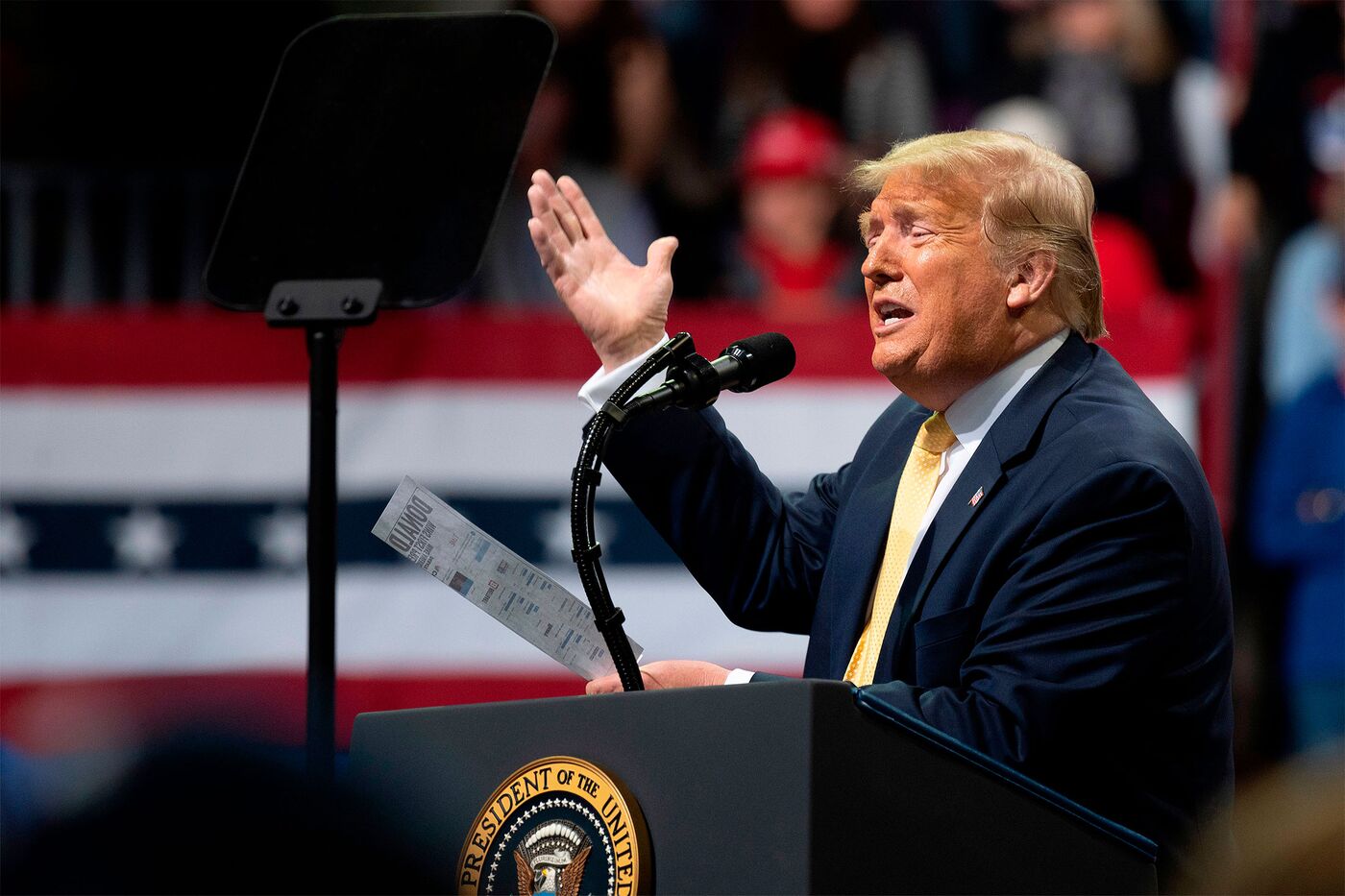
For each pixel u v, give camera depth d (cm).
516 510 1773
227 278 884
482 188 889
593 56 2125
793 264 2066
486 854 586
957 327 865
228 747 331
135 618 1781
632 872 551
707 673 788
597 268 937
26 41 2173
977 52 2162
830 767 532
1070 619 755
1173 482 786
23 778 393
